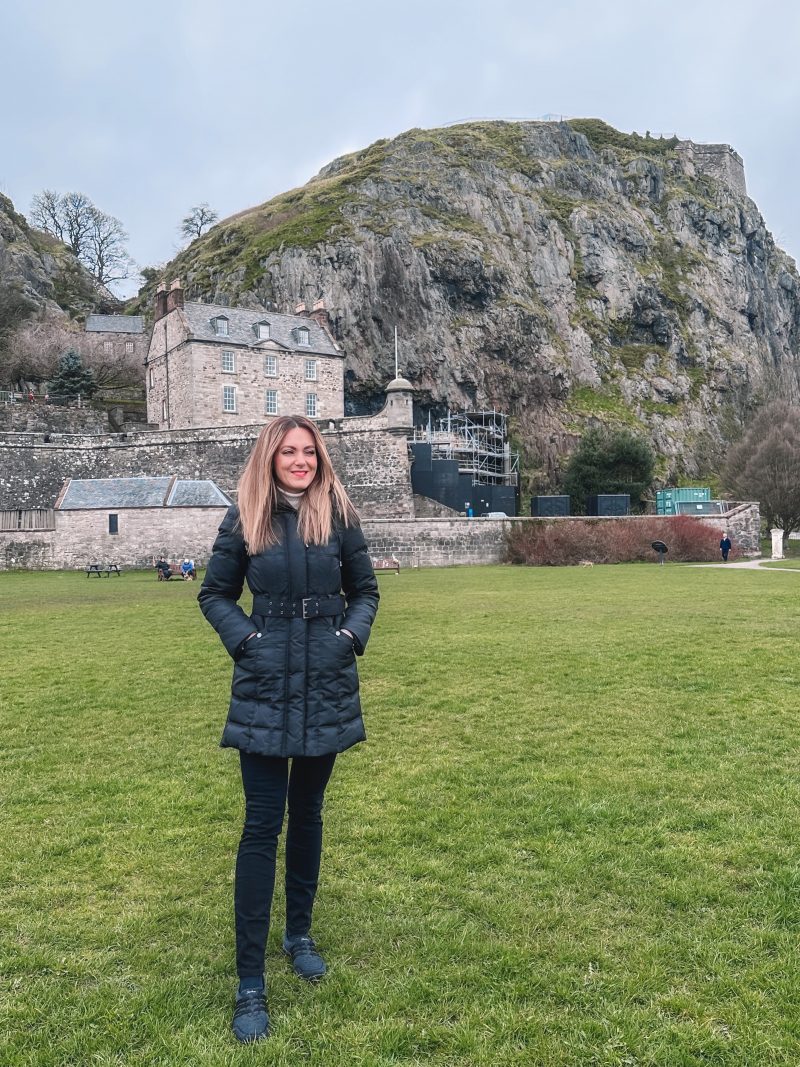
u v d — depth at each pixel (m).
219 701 9.57
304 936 3.95
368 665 11.52
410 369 81.81
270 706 3.69
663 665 10.97
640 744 7.38
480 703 9.18
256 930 3.52
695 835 5.25
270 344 55.94
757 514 45.69
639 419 94.06
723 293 119.50
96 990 3.64
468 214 99.25
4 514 40.97
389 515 44.81
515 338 87.50
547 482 82.50
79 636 15.03
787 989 3.51
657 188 125.81
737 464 63.94
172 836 5.48
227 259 93.12
